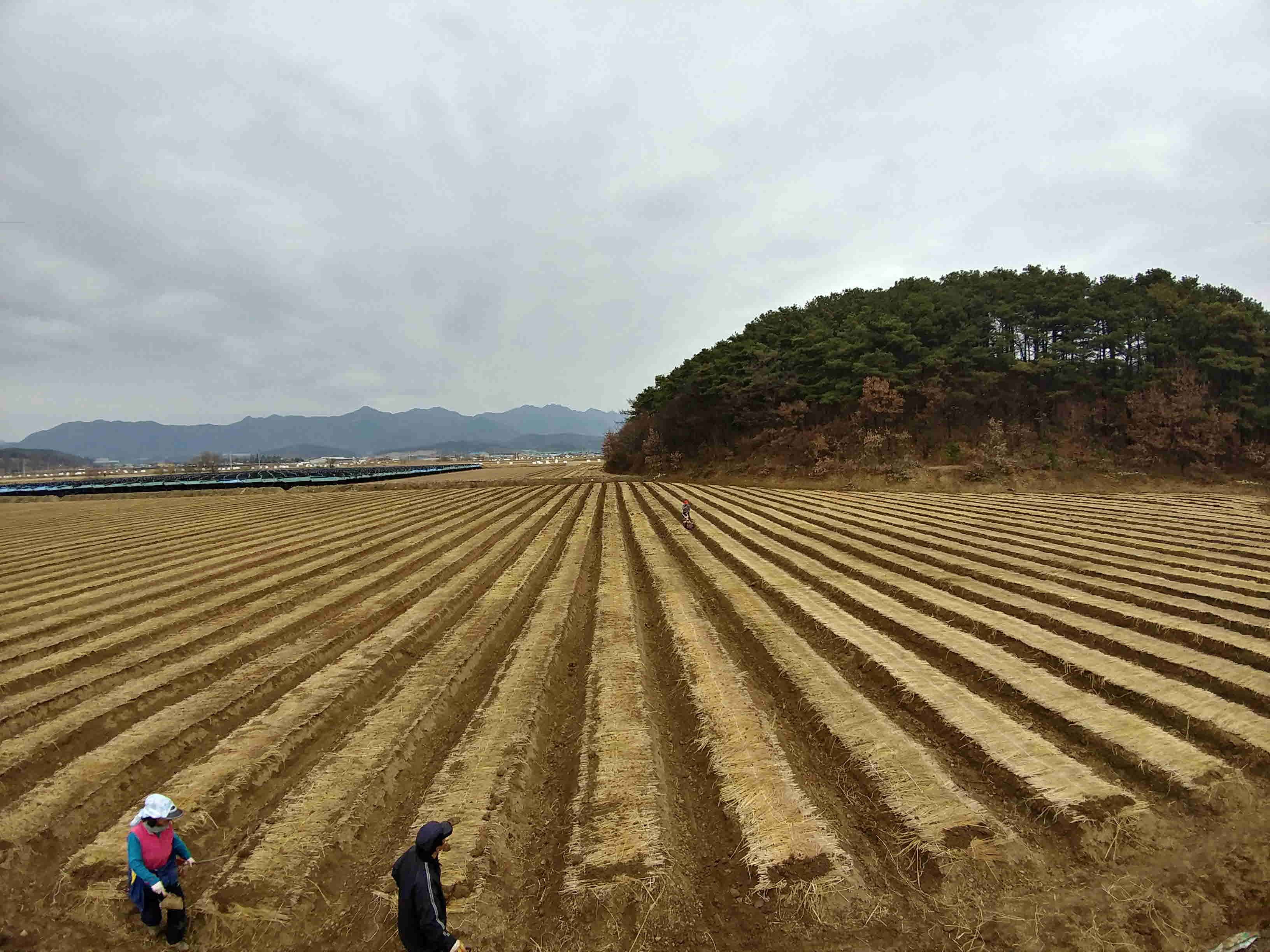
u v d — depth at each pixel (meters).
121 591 25.97
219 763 11.83
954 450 68.25
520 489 75.62
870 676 15.38
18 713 14.02
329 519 49.44
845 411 75.94
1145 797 10.05
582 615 21.94
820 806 10.12
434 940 5.98
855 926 7.68
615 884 8.30
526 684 15.28
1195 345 69.19
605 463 117.50
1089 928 7.55
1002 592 21.88
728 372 85.19
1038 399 73.19
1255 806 9.63
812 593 22.64
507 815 10.10
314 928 8.13
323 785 10.95
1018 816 9.71
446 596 24.02
